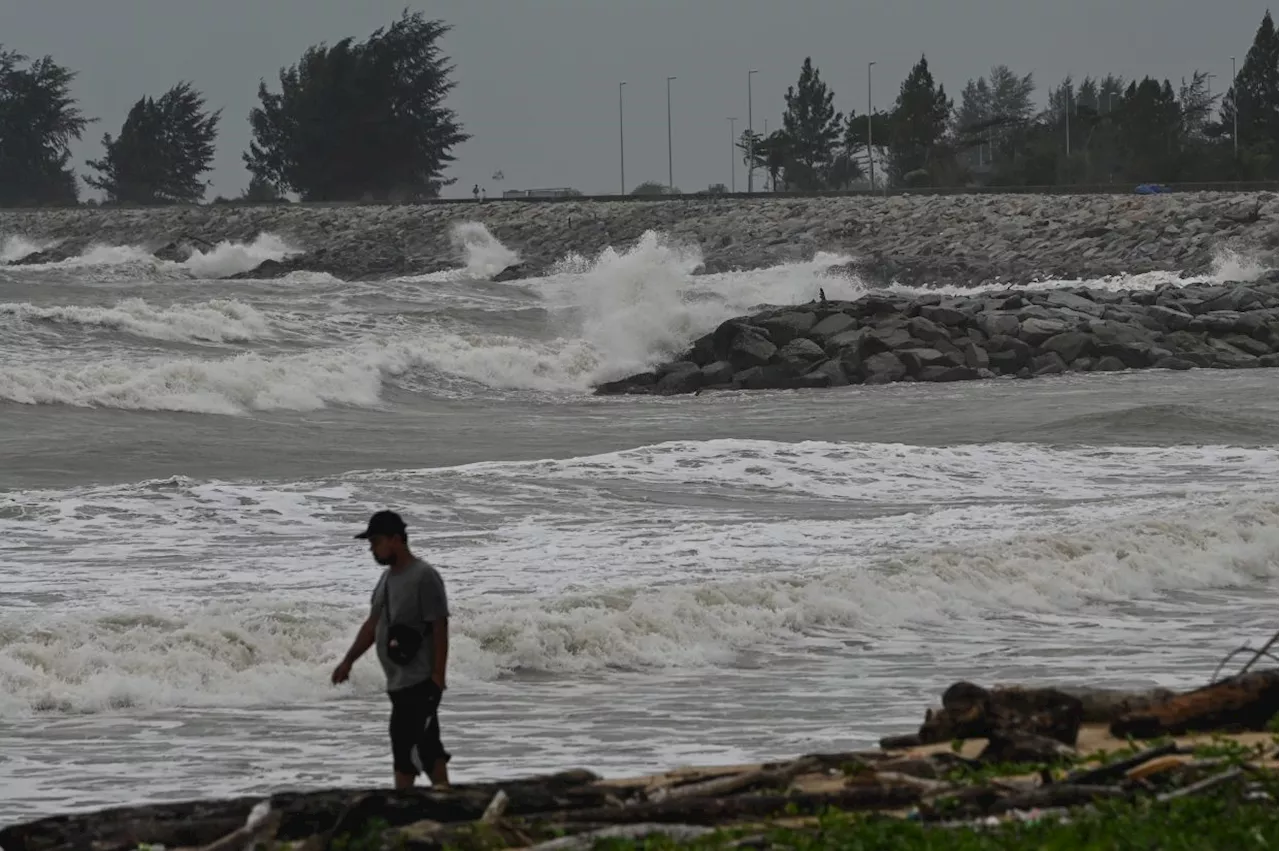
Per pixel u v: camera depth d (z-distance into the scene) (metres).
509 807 19.77
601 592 38.59
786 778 21.27
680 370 114.19
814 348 113.19
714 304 132.12
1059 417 86.69
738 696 31.91
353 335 116.75
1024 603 42.47
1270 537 50.31
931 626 39.88
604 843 17.67
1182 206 198.50
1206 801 18.62
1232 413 85.19
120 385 87.06
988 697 24.27
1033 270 190.00
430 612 21.33
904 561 43.78
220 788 24.77
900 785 20.41
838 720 29.62
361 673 32.47
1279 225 186.12
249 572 42.75
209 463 68.62
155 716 29.84
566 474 61.19
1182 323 124.19
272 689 31.73
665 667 34.97
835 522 52.50
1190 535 49.50
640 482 60.62
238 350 107.69
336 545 47.28
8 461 66.50
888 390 106.38
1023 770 21.88
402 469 69.19
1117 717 25.03
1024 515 53.91
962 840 17.38
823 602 39.69
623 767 25.86
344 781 25.23
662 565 44.25
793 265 195.50
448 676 33.31
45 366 92.06
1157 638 38.56
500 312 131.00
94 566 43.19
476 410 98.75
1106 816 18.25
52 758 26.61
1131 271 183.50
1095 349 117.50
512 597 38.50
